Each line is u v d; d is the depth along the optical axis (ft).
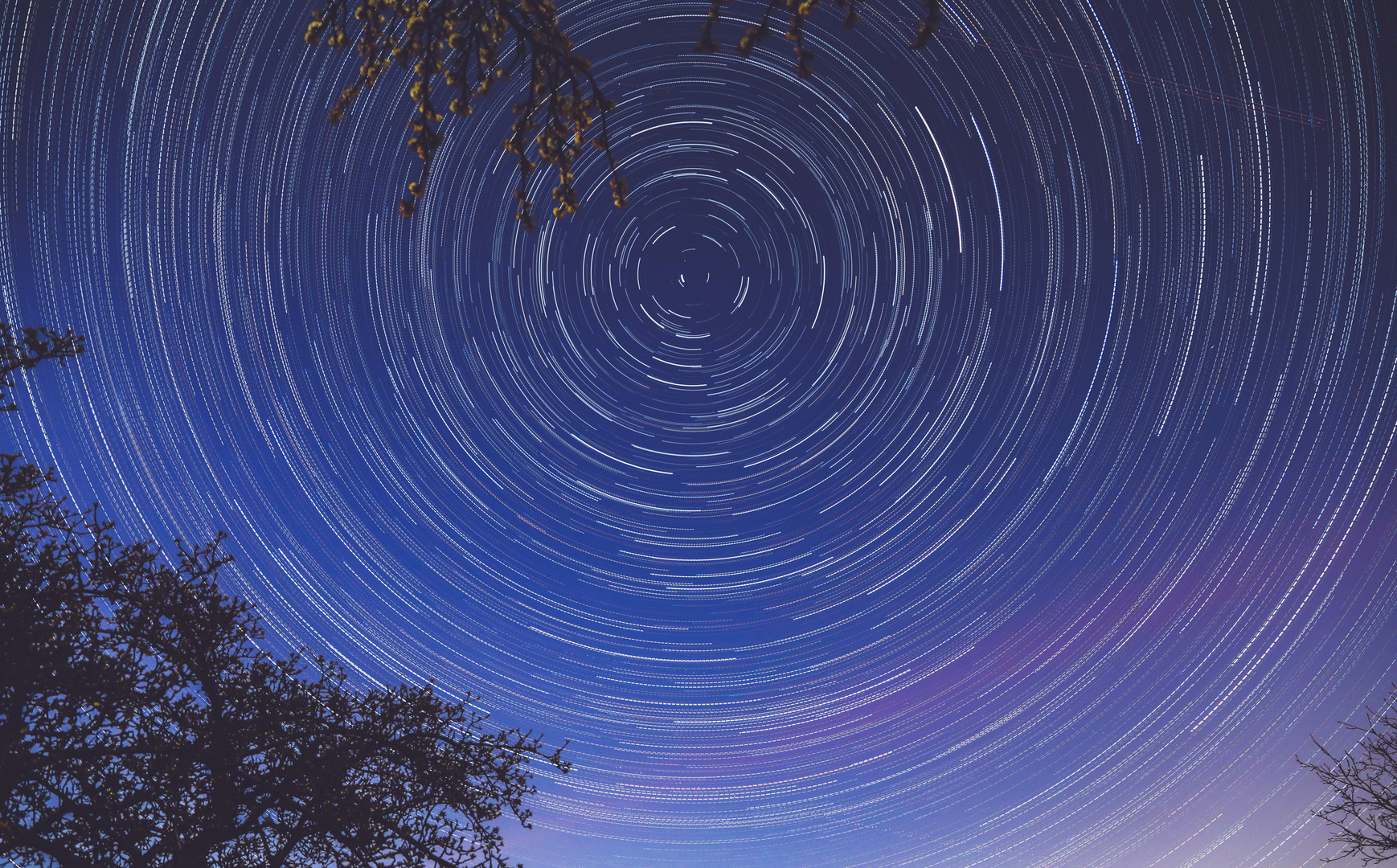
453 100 11.21
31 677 10.21
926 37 8.41
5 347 11.95
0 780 10.19
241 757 11.93
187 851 11.44
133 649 11.92
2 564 10.70
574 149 11.69
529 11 11.08
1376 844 25.21
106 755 11.12
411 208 11.05
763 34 8.66
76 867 10.43
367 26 11.12
